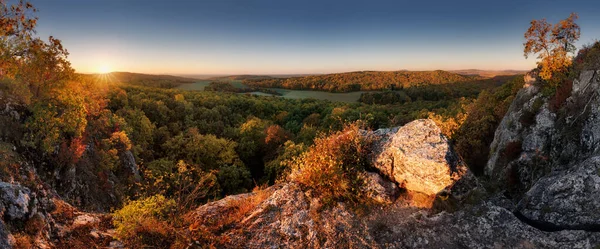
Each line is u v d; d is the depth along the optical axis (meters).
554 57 16.25
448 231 5.65
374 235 5.69
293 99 106.75
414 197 6.28
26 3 15.91
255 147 46.88
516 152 15.51
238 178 34.12
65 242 6.78
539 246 5.21
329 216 6.03
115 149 21.53
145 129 40.09
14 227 6.07
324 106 86.12
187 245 5.74
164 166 30.09
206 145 39.56
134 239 6.13
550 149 13.40
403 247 5.49
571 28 16.05
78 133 16.33
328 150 7.07
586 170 6.20
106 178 18.80
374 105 85.56
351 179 6.57
